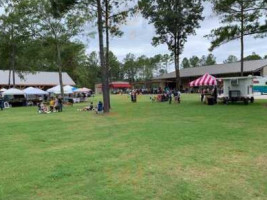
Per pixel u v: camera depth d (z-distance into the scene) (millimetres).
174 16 49906
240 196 5457
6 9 38156
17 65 45562
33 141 11195
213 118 16859
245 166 7234
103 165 7562
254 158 7922
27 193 5762
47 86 69062
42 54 40250
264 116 17094
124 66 125062
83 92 47938
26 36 39000
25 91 38406
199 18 51312
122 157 8352
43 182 6340
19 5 37031
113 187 5980
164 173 6832
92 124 16078
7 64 48688
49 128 14766
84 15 35094
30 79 67625
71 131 13633
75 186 6070
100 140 11133
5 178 6660
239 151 8703
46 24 37719
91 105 27266
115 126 14945
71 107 31391
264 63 60281
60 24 37875
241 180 6258
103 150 9305
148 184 6125
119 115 20516
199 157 8141
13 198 5535
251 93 28219
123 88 89312
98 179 6484
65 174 6852
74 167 7414
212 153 8555
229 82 28062
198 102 31859
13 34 40188
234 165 7340
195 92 65625
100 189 5879
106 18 24625
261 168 7055
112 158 8266
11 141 11281
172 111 22125
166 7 51125
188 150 8992
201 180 6312
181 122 15547
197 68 76375
